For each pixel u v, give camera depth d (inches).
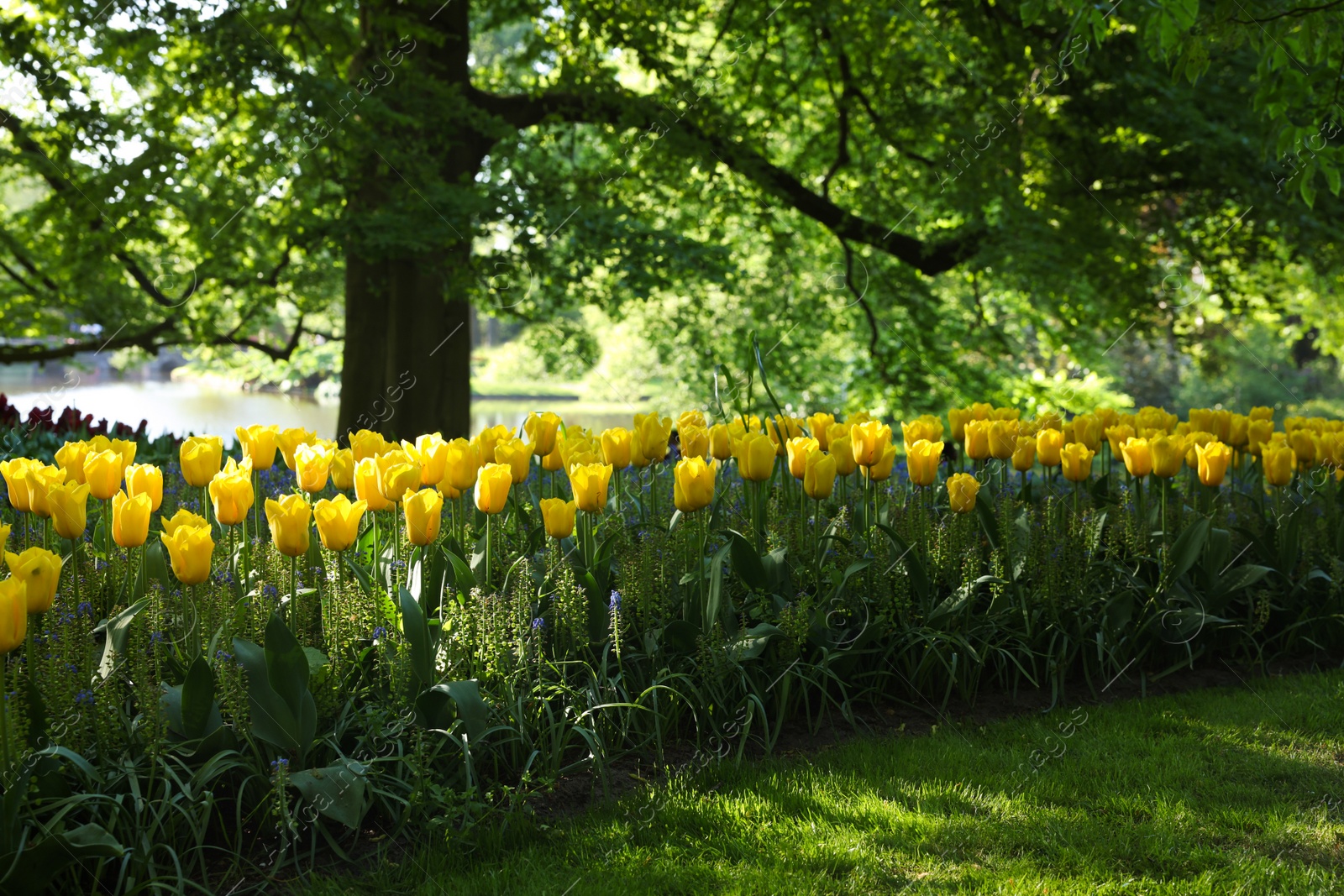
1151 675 180.5
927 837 118.6
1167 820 123.5
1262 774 137.6
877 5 422.0
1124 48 426.3
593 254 396.2
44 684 104.0
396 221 367.9
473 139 434.3
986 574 173.6
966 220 458.9
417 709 119.7
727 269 432.1
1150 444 181.0
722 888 106.4
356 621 127.5
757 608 147.9
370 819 119.6
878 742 147.3
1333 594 187.9
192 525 114.5
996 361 553.0
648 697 142.9
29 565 94.3
